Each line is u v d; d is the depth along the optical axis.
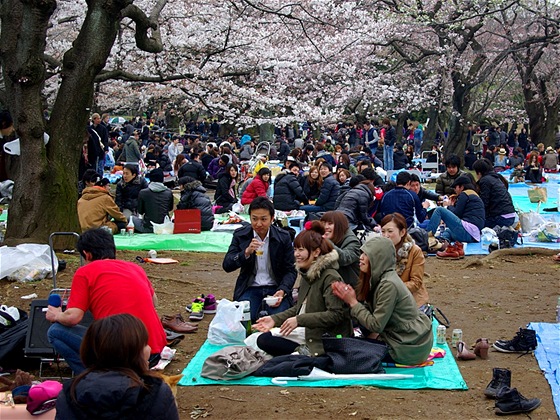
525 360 7.23
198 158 24.59
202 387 6.44
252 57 20.70
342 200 12.20
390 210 12.91
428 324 6.88
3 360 6.79
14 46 10.94
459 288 10.26
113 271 5.88
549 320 8.63
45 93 22.25
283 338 6.91
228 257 7.97
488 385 6.31
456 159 15.02
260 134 35.12
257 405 5.99
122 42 19.06
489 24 32.06
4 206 16.62
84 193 13.67
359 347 6.66
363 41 26.23
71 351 5.96
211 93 20.59
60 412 3.65
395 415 5.79
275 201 15.57
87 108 11.70
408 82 34.59
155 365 6.31
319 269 6.85
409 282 7.68
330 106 33.22
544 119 37.78
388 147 26.50
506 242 12.76
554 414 5.87
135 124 42.88
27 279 9.88
